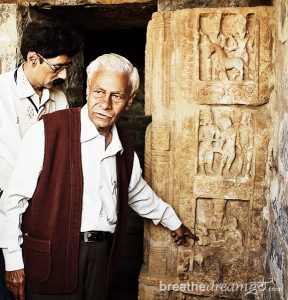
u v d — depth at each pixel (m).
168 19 1.93
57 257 1.49
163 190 2.03
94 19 2.62
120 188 1.61
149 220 2.11
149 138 2.05
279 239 1.64
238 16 1.87
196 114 1.95
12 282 1.54
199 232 2.04
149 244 2.13
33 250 1.49
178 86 1.96
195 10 1.88
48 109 1.88
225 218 2.02
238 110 1.93
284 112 1.63
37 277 1.50
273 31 1.84
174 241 2.03
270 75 1.87
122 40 3.52
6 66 2.29
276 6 1.80
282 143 1.65
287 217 1.51
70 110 1.53
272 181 1.85
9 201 1.48
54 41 1.61
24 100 1.74
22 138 1.57
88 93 1.49
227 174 1.98
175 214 1.94
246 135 1.94
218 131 1.95
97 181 1.50
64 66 1.69
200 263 2.05
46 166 1.45
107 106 1.42
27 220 1.51
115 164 1.59
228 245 2.03
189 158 1.99
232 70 1.90
